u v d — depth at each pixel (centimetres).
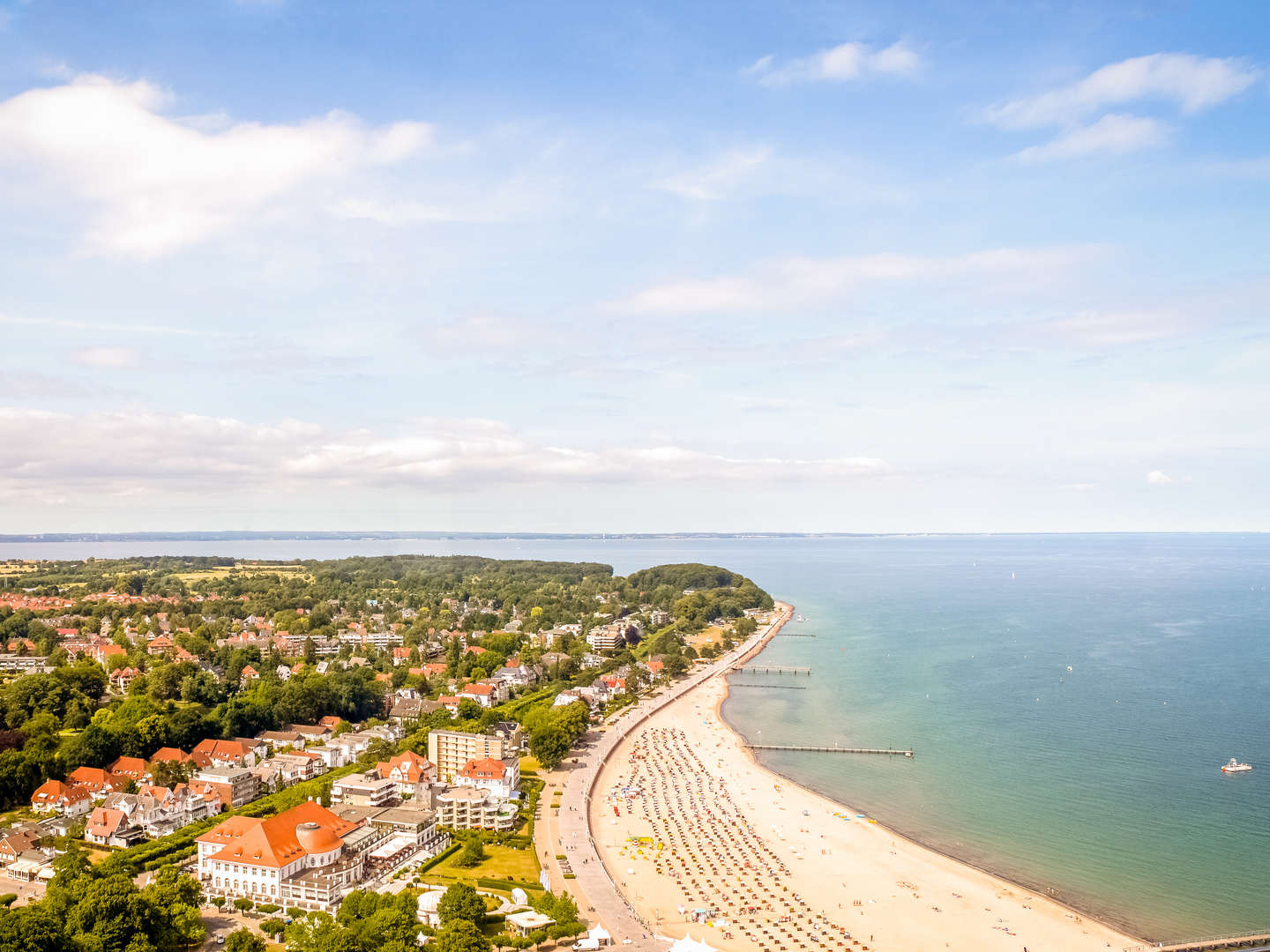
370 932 18962
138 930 18600
